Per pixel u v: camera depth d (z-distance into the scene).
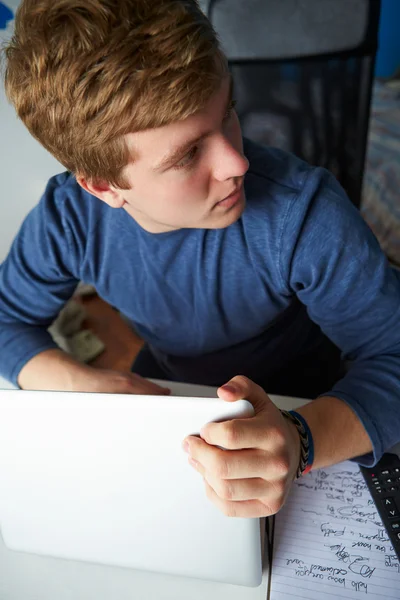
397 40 2.79
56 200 0.84
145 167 0.54
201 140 0.52
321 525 0.64
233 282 0.80
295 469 0.59
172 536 0.58
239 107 1.18
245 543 0.56
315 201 0.72
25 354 0.88
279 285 0.79
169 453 0.51
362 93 1.10
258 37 1.09
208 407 0.48
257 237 0.74
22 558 0.67
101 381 0.82
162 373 1.15
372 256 0.72
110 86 0.47
